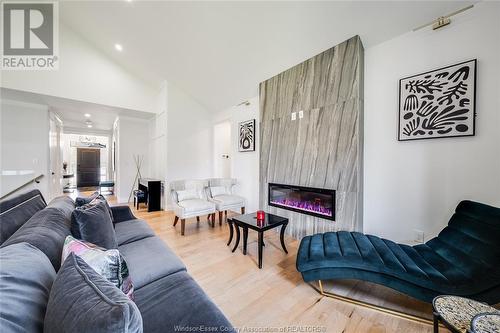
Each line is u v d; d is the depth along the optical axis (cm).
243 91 407
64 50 390
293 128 307
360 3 207
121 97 462
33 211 153
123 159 563
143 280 120
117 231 195
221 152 540
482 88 179
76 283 63
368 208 249
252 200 412
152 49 380
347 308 158
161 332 84
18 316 56
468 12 184
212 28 294
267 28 266
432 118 203
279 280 195
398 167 227
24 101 407
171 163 470
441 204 201
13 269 68
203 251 255
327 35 249
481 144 180
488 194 177
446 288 134
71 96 398
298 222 300
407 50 220
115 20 339
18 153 404
